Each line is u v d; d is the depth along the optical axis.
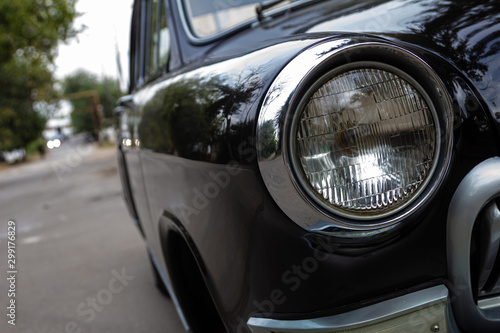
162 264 1.36
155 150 1.02
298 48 0.73
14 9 11.36
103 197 5.35
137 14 1.61
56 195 6.49
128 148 1.49
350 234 0.68
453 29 0.80
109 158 12.79
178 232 0.95
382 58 0.69
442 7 0.84
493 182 0.71
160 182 1.02
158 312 1.86
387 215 0.69
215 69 0.87
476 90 0.74
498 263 0.76
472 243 0.74
